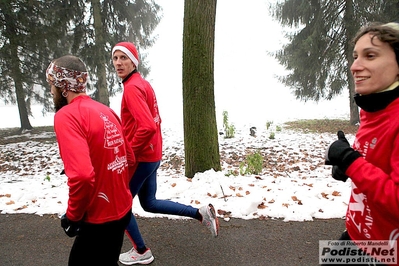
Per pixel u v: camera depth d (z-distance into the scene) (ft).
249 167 20.15
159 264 9.71
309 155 28.30
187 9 17.08
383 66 4.39
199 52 17.17
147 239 11.23
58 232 12.14
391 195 4.08
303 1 47.55
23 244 11.27
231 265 9.56
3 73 45.01
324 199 14.29
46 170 28.30
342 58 46.47
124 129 9.39
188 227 12.04
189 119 17.94
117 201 6.59
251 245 10.64
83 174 5.46
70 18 46.14
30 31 45.29
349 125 47.83
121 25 51.67
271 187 15.99
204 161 18.08
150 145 9.25
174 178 18.52
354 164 4.46
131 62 9.26
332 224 11.96
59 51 50.14
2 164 31.89
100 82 47.24
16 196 16.19
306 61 48.62
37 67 49.21
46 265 9.93
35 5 44.80
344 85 48.19
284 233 11.37
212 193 15.33
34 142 44.34
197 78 17.46
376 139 4.52
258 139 37.40
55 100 6.59
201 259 9.93
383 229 4.59
